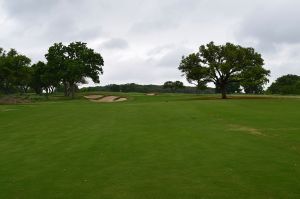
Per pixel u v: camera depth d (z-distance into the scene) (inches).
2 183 535.8
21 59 3718.0
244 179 526.6
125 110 1694.1
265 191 474.3
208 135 933.8
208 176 544.7
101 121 1296.8
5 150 791.7
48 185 519.8
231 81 2859.3
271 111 1574.8
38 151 765.9
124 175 559.5
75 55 4151.1
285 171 567.5
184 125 1153.4
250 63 2792.8
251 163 620.4
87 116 1476.4
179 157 673.6
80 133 1011.3
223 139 868.0
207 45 2876.5
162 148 761.6
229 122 1214.3
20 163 658.8
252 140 850.1
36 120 1371.8
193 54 2906.0
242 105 1904.5
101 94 4133.9
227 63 2733.8
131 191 484.7
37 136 981.8
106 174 567.2
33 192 492.1
